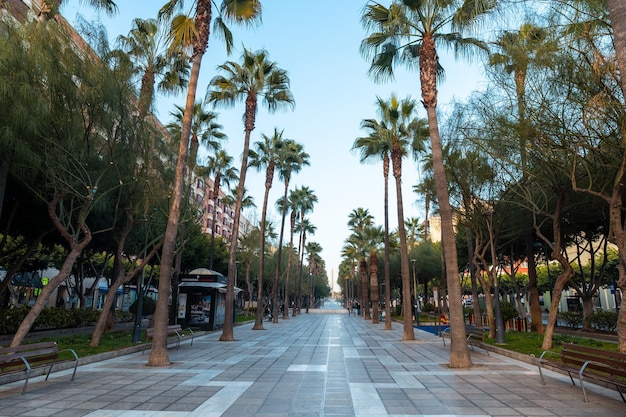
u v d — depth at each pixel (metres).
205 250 35.94
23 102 9.23
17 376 8.23
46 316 19.44
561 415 5.79
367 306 41.22
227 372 9.44
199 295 22.52
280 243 34.94
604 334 18.61
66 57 10.55
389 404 6.45
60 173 11.43
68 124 10.85
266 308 45.97
